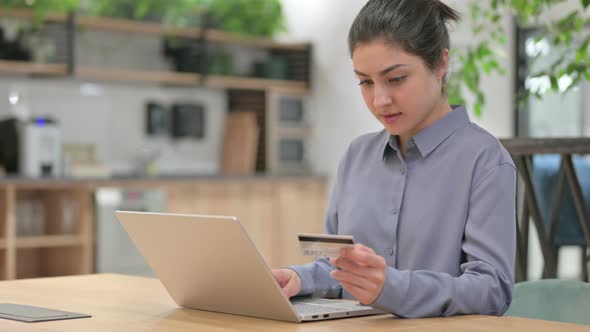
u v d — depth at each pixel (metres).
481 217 1.63
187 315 1.51
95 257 5.55
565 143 2.38
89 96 6.47
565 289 1.75
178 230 1.47
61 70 6.02
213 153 7.18
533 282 1.81
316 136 7.05
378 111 1.65
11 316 1.47
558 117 6.00
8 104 6.05
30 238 5.36
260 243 6.39
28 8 5.85
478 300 1.51
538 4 3.09
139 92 6.75
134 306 1.62
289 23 7.23
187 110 6.91
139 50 6.75
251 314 1.49
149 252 1.59
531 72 5.62
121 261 5.62
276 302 1.41
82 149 6.34
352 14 6.80
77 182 5.45
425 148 1.74
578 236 3.45
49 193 5.71
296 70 7.15
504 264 1.59
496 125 5.86
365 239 1.83
